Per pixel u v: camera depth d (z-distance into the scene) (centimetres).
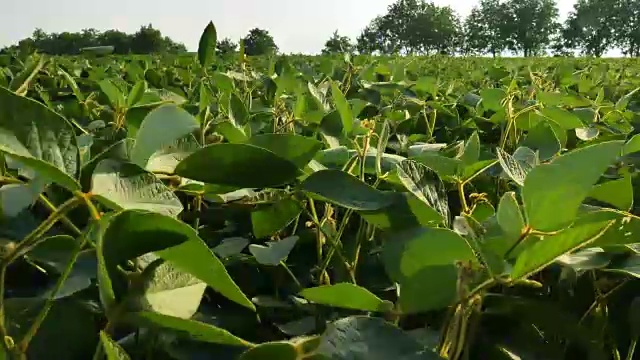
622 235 71
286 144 89
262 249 89
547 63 737
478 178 137
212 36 160
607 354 92
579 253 76
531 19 5128
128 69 333
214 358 66
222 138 125
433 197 79
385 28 5056
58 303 69
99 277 54
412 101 234
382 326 56
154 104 117
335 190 78
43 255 76
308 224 106
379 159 98
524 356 75
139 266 68
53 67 314
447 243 66
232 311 85
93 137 142
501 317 77
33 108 61
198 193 93
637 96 286
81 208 102
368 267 100
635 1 4516
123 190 61
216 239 111
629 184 86
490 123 198
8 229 78
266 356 55
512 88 204
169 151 81
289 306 91
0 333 54
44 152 62
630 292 88
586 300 90
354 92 277
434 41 5044
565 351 83
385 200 77
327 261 96
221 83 211
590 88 319
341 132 136
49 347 65
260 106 215
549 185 64
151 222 53
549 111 168
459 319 68
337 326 55
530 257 60
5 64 382
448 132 206
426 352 54
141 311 55
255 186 76
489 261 63
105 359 63
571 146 173
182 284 62
